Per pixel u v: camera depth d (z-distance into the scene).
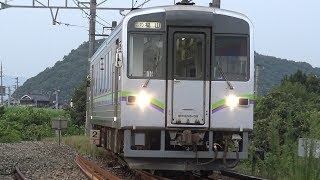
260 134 17.92
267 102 23.72
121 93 11.51
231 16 11.73
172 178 13.41
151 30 11.59
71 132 46.62
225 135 11.71
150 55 11.56
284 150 12.84
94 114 18.88
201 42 11.61
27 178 13.50
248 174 14.14
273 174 13.34
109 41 14.63
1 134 35.22
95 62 19.05
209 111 11.49
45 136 44.91
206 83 11.52
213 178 13.26
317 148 11.21
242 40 11.73
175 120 11.40
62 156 21.23
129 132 11.52
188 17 11.53
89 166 16.28
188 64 11.58
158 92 11.47
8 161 18.69
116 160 17.48
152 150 11.42
